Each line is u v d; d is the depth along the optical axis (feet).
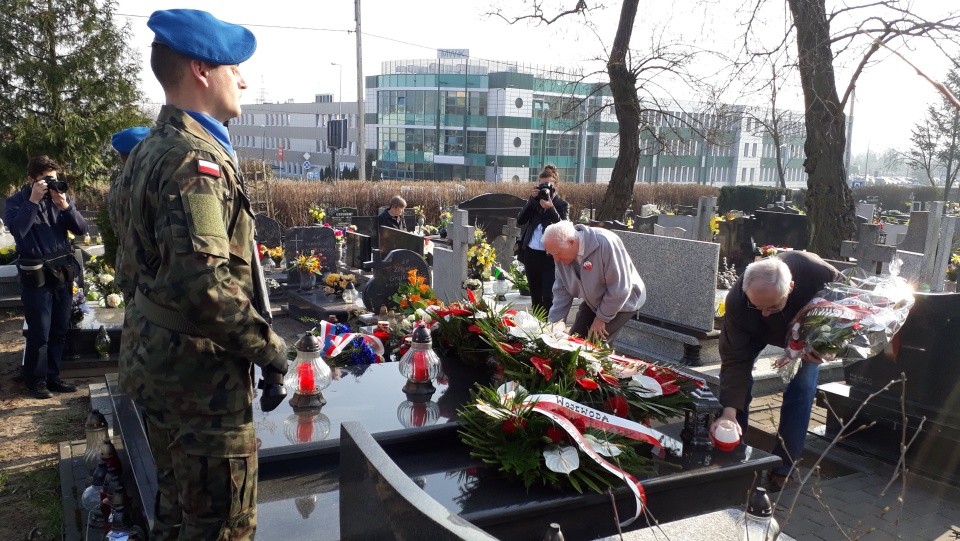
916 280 29.71
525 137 180.55
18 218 19.53
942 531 12.96
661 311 23.26
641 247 23.81
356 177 134.21
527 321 11.76
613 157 184.55
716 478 10.10
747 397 13.69
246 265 6.57
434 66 183.11
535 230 24.99
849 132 71.92
